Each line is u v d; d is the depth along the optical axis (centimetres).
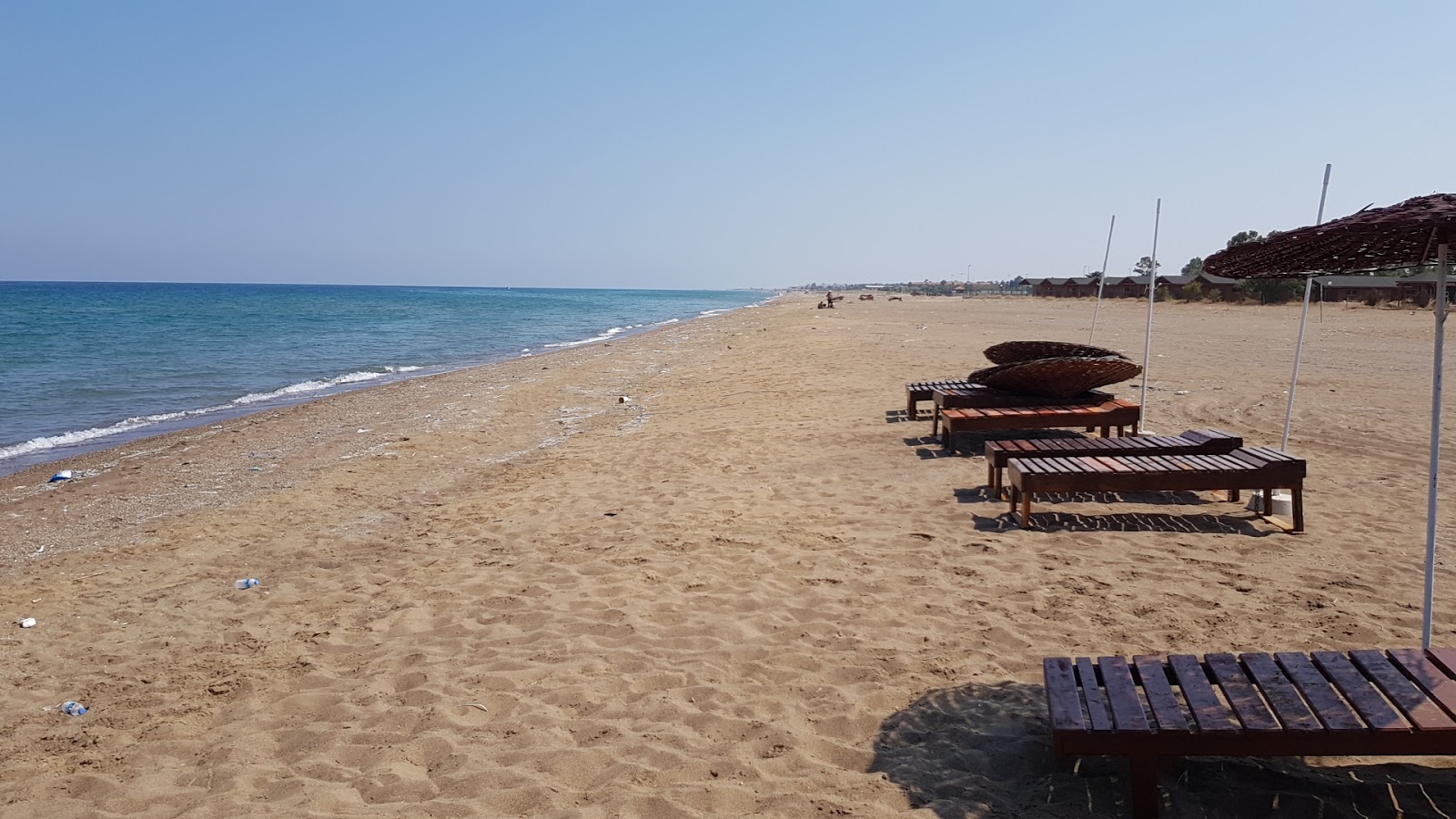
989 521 732
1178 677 356
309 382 2375
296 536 813
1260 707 325
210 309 7719
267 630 568
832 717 414
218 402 2005
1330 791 338
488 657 502
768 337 3406
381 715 436
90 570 741
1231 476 683
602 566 653
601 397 1805
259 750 407
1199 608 532
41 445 1468
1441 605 525
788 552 668
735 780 362
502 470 1075
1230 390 1475
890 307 7269
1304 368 1827
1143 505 769
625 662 487
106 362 2886
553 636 529
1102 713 332
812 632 518
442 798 357
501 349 3719
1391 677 335
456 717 429
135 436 1545
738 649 498
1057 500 789
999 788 350
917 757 376
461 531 783
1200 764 362
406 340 4288
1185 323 3869
